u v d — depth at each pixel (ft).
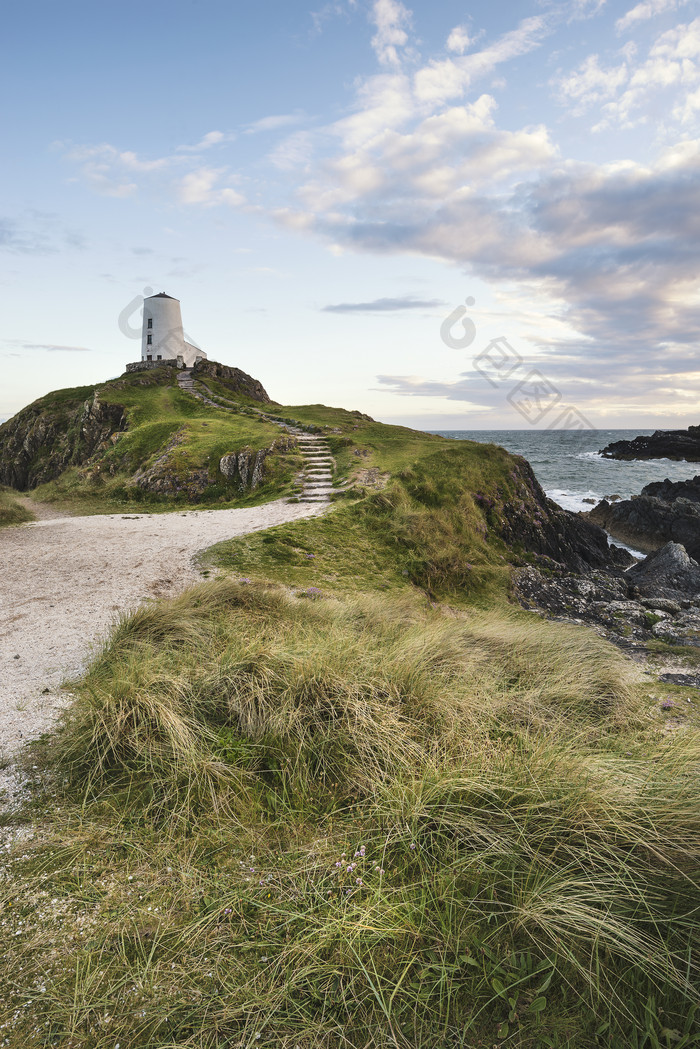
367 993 7.78
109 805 12.01
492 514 57.72
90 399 112.37
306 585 34.50
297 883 9.74
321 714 14.55
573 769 11.58
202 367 130.82
